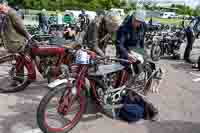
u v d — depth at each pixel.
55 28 14.70
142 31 5.52
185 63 10.80
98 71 4.45
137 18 5.17
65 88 4.10
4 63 5.86
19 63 5.82
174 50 11.90
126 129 4.50
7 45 5.89
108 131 4.41
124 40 5.20
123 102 4.86
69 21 18.69
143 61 5.14
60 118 4.32
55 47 5.56
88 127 4.50
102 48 5.42
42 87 6.29
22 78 5.86
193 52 14.06
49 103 4.07
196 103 5.92
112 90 4.64
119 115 4.86
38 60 5.77
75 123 4.36
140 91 5.13
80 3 56.78
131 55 4.89
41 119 3.99
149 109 4.89
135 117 4.71
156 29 18.31
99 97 4.59
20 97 5.63
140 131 4.46
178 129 4.61
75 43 5.43
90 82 4.52
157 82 6.34
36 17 17.62
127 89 4.85
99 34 5.16
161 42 11.95
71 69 4.31
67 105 4.15
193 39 11.02
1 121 4.55
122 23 5.33
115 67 4.61
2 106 5.14
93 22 5.12
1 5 5.81
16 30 5.81
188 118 5.10
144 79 5.20
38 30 14.27
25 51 5.79
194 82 7.68
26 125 4.46
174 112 5.34
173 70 9.21
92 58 4.32
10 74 5.89
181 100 6.06
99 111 5.06
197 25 12.25
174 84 7.28
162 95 6.29
